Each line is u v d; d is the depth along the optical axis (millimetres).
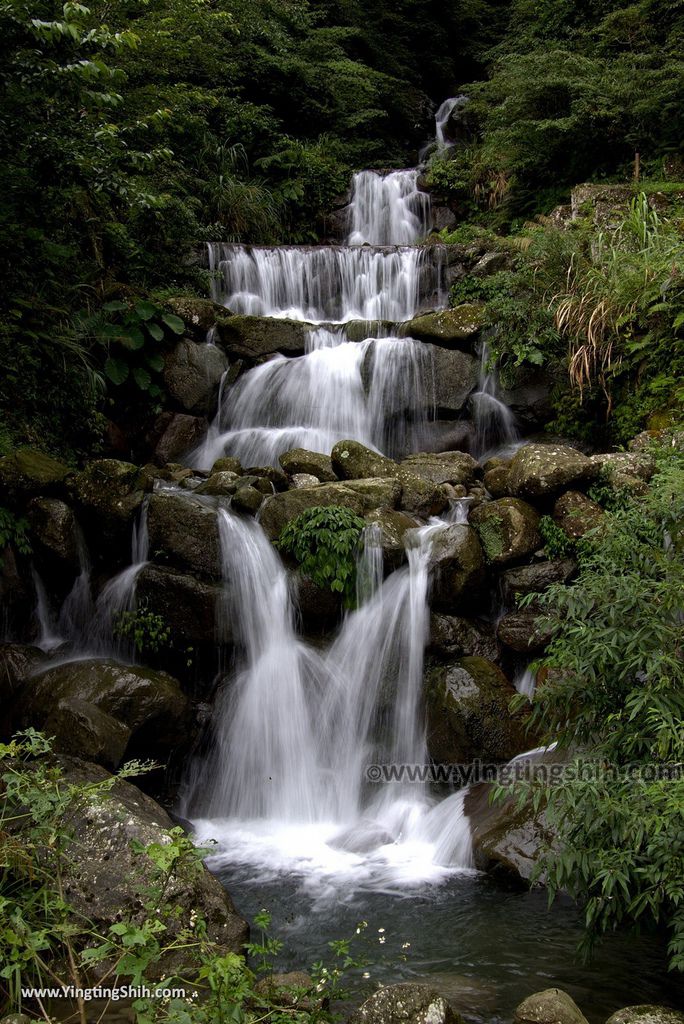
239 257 12133
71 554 6645
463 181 15438
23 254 8188
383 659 6328
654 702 3459
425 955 4008
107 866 3984
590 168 13352
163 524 6531
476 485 8023
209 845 5480
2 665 6074
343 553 6414
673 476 4949
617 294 8789
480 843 4988
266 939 4137
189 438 9562
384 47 19812
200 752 6219
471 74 21516
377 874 4980
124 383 9555
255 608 6461
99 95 7125
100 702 5523
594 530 4492
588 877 3475
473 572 6379
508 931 4223
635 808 3234
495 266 11562
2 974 3072
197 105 13891
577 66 13055
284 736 6223
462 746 5742
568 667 4133
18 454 6934
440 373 9672
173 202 11422
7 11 6273
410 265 12211
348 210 15789
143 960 2961
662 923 3961
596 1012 3494
